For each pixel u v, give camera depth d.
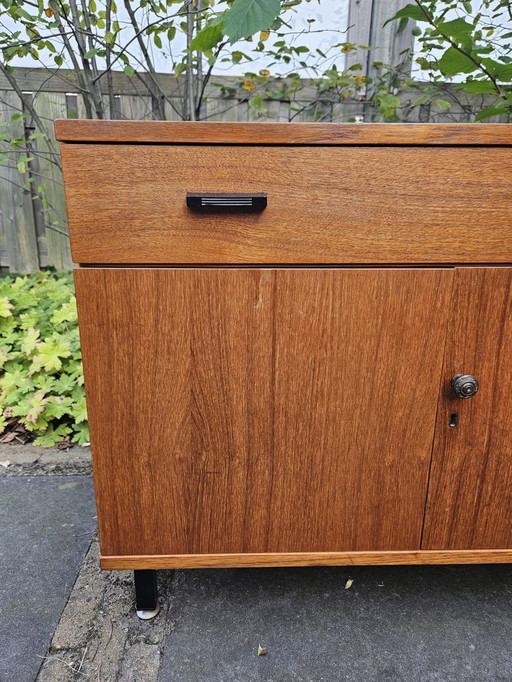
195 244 0.61
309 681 0.70
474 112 1.64
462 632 0.79
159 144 0.58
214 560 0.74
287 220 0.61
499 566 0.94
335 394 0.67
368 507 0.73
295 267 0.63
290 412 0.68
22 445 1.35
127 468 0.69
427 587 0.89
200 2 1.38
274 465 0.70
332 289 0.63
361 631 0.79
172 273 0.62
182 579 0.90
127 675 0.70
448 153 0.60
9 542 0.97
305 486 0.71
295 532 0.73
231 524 0.72
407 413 0.69
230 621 0.80
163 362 0.65
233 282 0.63
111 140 0.57
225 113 1.86
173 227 0.61
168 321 0.64
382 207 0.61
